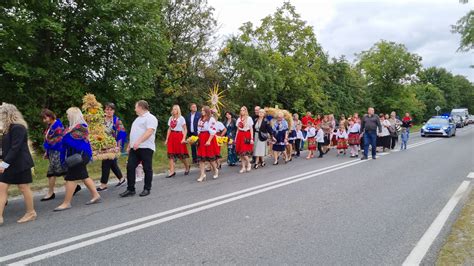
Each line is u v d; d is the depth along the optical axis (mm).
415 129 40750
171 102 20328
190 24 20188
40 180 8328
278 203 6383
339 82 38938
